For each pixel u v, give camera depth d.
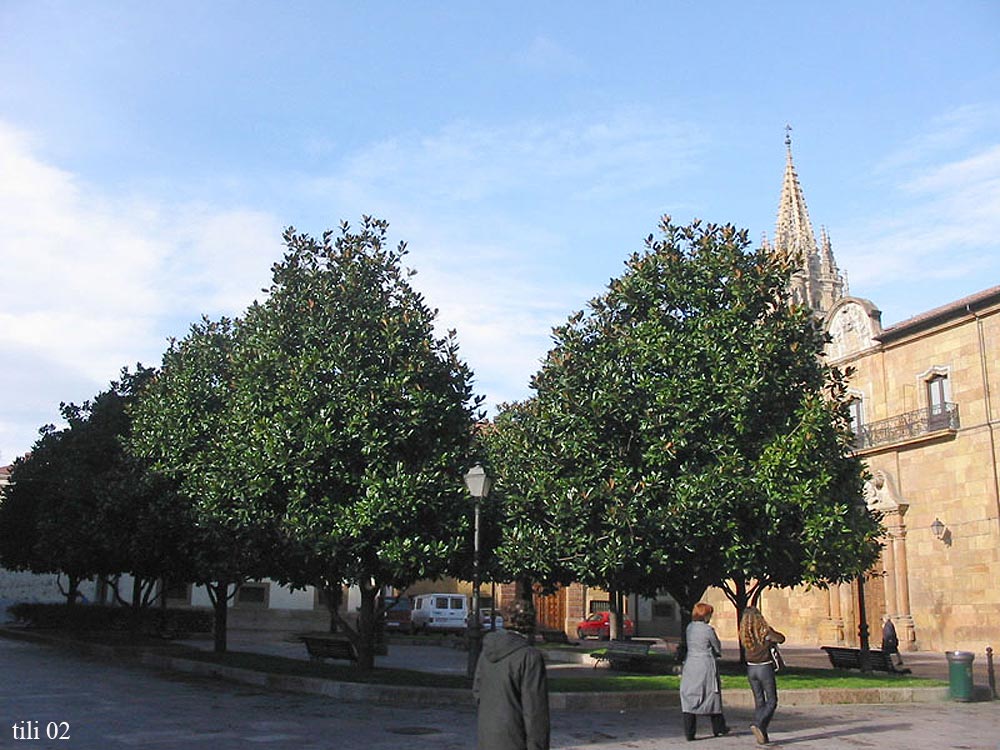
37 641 30.44
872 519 21.64
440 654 30.36
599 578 19.23
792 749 11.73
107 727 12.03
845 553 19.12
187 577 25.88
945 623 32.56
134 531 24.89
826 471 18.89
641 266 20.42
